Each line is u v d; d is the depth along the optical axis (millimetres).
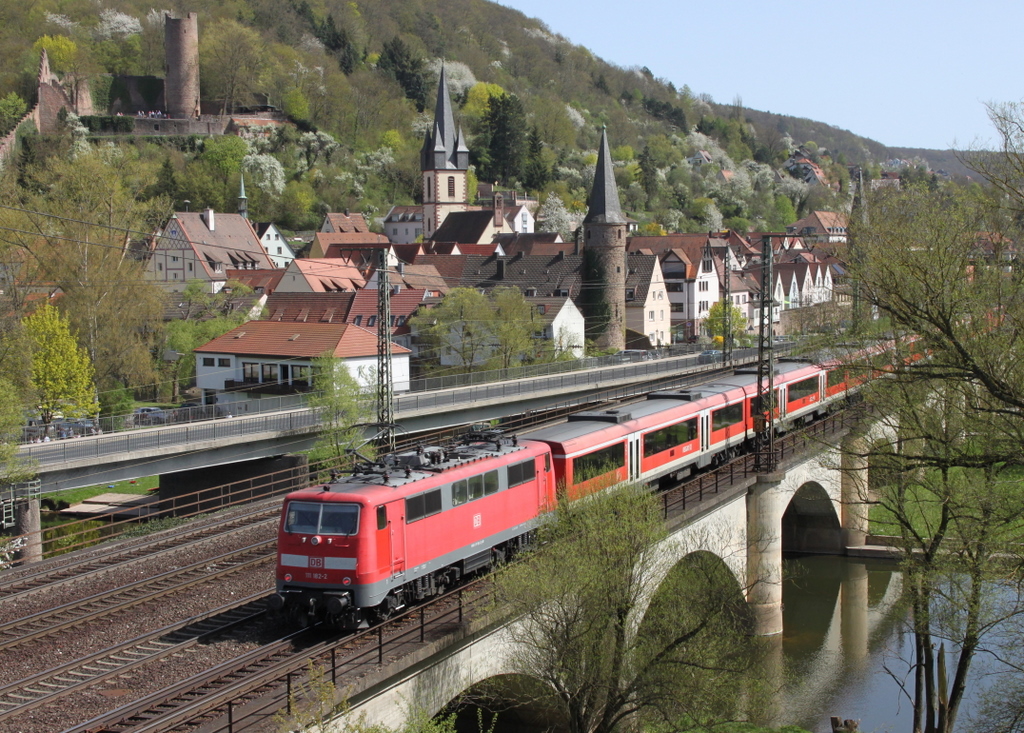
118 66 176000
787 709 33625
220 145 150500
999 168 19906
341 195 160375
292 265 100688
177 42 163125
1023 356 20812
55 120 149875
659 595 25672
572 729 23531
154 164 144125
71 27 172875
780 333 115000
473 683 22812
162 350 73000
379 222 156500
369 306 83688
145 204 69000
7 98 145875
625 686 23688
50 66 158625
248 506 38625
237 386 68250
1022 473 25094
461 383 66250
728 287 70250
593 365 76750
